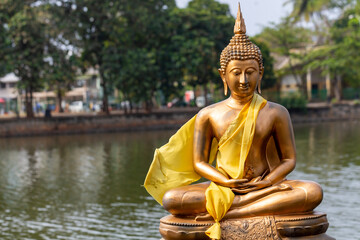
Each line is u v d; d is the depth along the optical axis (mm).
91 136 46000
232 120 7617
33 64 45844
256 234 7160
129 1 49531
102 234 13766
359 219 14344
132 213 16047
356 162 24969
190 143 8008
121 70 49188
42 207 17203
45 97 75188
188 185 7895
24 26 44250
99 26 49312
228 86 7789
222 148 7695
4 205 17625
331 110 62906
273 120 7641
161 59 53250
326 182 19766
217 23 53875
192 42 51906
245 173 7648
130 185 20609
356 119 62656
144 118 53281
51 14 46188
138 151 32438
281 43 66875
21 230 14391
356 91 74812
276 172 7547
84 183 21438
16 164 28031
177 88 54875
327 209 15547
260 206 7219
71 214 16109
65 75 47156
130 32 50781
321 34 70688
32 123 47688
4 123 46531
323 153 28969
